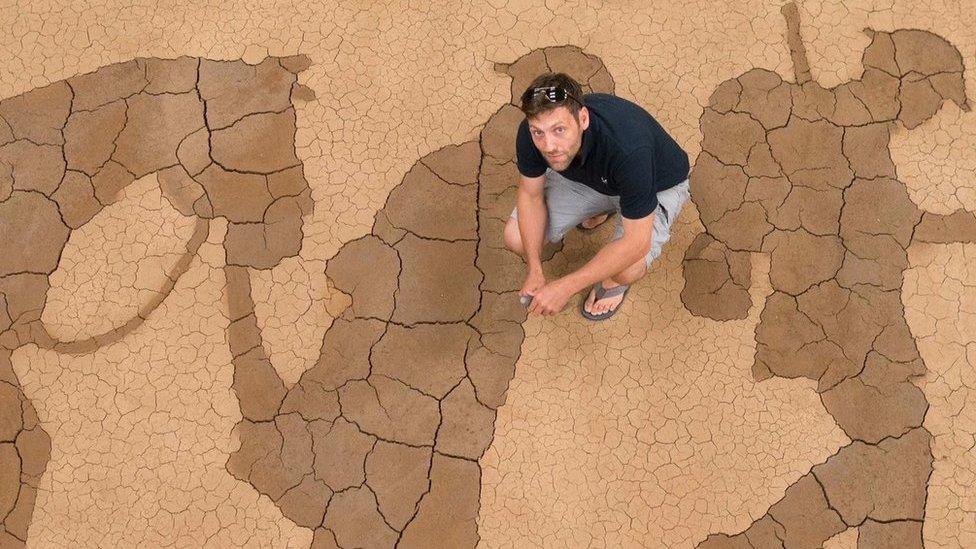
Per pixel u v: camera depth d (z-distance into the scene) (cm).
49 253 283
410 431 262
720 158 291
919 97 296
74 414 265
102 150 296
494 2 315
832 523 249
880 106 296
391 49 310
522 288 251
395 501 255
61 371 270
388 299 278
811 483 253
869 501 250
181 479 259
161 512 255
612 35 310
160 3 315
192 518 255
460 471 258
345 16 314
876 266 275
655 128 211
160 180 293
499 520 253
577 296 278
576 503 254
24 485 258
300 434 262
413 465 259
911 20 308
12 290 279
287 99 303
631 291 276
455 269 281
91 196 290
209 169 294
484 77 305
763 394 263
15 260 282
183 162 295
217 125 300
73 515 255
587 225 281
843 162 289
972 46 303
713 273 277
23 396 267
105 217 288
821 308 271
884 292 272
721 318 272
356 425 263
